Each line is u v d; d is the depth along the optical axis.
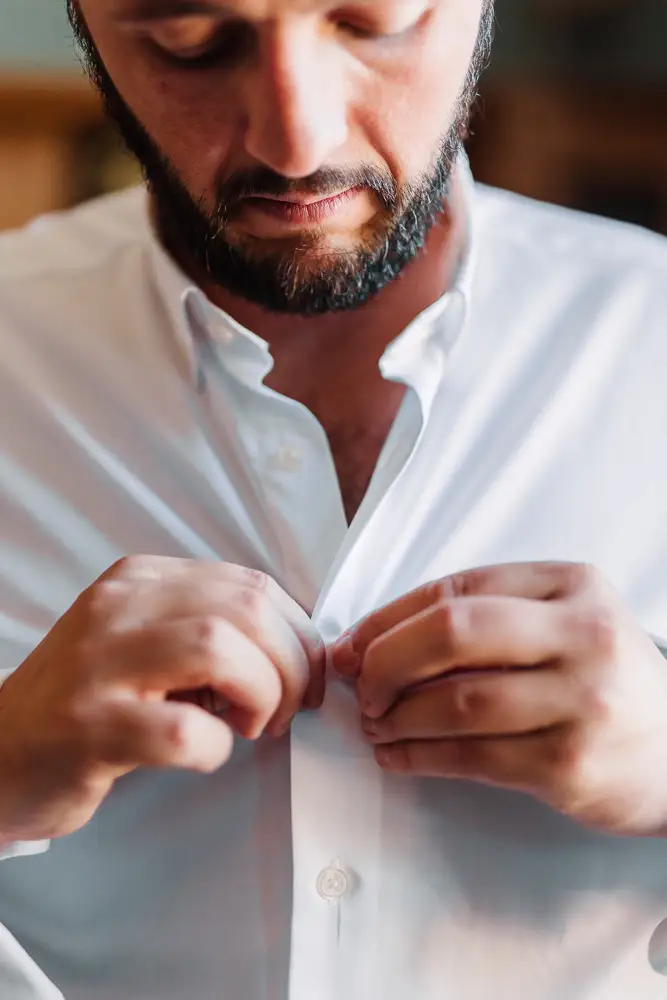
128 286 0.74
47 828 0.54
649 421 0.68
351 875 0.57
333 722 0.58
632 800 0.53
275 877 0.59
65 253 0.79
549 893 0.59
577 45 1.96
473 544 0.65
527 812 0.59
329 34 0.52
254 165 0.54
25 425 0.70
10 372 0.71
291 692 0.52
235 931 0.59
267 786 0.60
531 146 1.83
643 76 1.93
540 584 0.52
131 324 0.72
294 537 0.64
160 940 0.60
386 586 0.64
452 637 0.49
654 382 0.69
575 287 0.73
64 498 0.68
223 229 0.58
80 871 0.62
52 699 0.51
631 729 0.51
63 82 1.58
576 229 0.78
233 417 0.66
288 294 0.60
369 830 0.58
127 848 0.61
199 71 0.53
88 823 0.62
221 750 0.51
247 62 0.52
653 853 0.59
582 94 1.83
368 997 0.57
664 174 1.84
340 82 0.53
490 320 0.71
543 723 0.50
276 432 0.65
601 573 0.53
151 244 0.73
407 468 0.66
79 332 0.72
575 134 1.83
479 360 0.70
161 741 0.49
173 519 0.66
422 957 0.58
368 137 0.55
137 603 0.52
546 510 0.66
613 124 1.83
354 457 0.67
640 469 0.67
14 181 1.63
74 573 0.67
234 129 0.54
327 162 0.54
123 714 0.50
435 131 0.57
